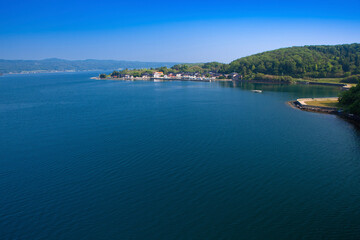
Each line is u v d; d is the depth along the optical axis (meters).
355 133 86.31
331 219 40.97
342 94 126.38
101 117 116.38
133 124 101.31
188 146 74.06
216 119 108.25
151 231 38.69
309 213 42.50
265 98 173.88
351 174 56.00
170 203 45.62
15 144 79.06
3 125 104.19
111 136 85.19
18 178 56.03
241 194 48.41
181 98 177.38
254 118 109.88
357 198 46.66
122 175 56.38
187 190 49.88
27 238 37.75
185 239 37.00
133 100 171.00
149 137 83.25
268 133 86.62
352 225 39.50
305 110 128.00
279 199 46.62
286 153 68.25
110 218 41.81
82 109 138.75
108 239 37.25
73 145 77.00
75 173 57.84
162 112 125.69
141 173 57.19
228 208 44.00
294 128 93.06
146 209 44.00
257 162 62.56
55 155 69.06
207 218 41.50
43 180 54.91
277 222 40.38
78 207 44.91
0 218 42.28
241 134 85.50
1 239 37.47
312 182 52.66
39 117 119.38
